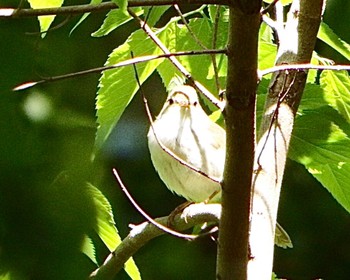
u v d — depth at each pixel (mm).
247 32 3949
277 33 6309
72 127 3543
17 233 2975
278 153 5727
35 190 3057
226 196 4590
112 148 11516
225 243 4777
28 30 3783
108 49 9164
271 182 5602
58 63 4059
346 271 11859
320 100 6836
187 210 6496
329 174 7086
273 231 5488
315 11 6152
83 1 8117
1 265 2930
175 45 6723
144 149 11641
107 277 6496
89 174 3402
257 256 5285
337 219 11742
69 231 3096
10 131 3145
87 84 7020
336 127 6727
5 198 2990
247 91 4145
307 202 11648
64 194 3180
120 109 6473
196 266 10758
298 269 11883
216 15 5660
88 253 3172
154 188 11648
